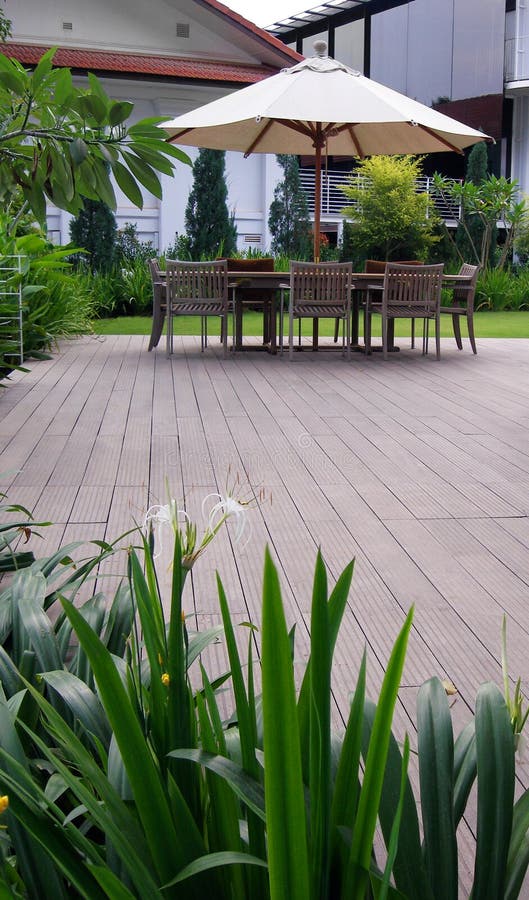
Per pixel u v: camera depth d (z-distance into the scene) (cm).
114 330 1076
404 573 286
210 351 869
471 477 403
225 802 94
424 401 595
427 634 240
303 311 795
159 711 99
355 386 656
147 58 1703
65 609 78
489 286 1487
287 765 66
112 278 1300
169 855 84
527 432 500
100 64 1569
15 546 298
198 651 148
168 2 1714
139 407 559
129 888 98
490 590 273
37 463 414
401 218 1572
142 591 100
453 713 197
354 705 84
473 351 860
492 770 102
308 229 1692
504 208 1656
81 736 139
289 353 799
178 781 98
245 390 631
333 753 112
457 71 2077
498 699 110
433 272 804
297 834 67
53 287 865
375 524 335
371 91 788
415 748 179
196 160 1541
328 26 2412
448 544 314
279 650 64
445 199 1770
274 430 495
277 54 1748
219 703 196
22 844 99
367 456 439
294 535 320
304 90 782
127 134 143
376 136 938
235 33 1750
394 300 805
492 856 99
